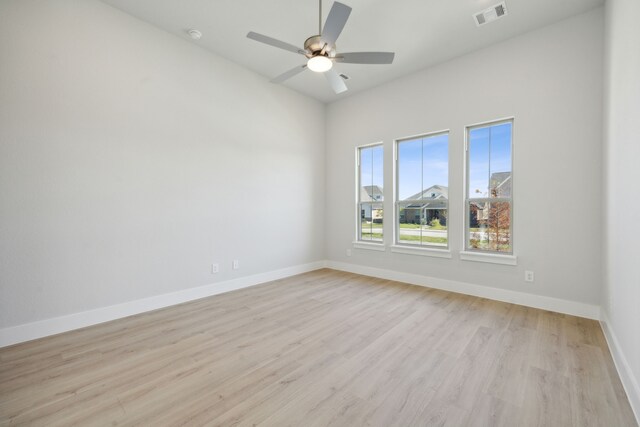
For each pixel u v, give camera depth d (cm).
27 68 236
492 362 207
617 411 157
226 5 276
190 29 315
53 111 248
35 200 240
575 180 288
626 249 182
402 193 435
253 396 170
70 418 152
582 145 283
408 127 414
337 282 425
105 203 278
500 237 344
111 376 190
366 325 272
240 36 328
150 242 309
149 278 309
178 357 214
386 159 441
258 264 418
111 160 281
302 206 484
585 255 283
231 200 384
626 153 185
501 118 332
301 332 257
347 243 496
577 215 287
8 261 229
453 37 322
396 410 158
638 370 152
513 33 315
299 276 462
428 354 218
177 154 330
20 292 235
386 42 331
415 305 325
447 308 314
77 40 260
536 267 312
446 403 164
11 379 186
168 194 323
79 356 215
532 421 150
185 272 338
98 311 274
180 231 334
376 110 452
